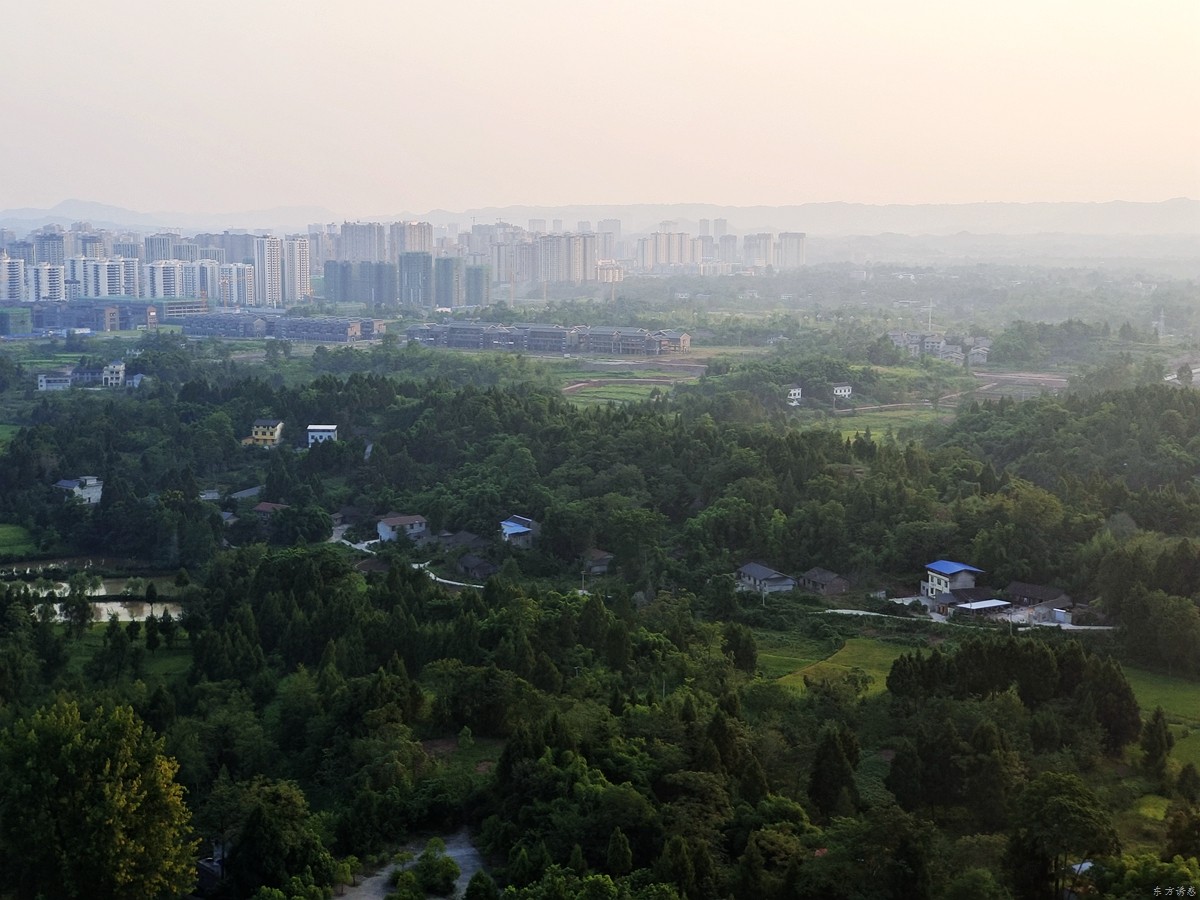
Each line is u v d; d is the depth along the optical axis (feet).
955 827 429.38
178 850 392.27
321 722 507.71
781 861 373.61
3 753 392.06
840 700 520.83
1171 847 386.73
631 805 401.90
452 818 441.68
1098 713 499.92
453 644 573.74
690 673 555.28
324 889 388.57
